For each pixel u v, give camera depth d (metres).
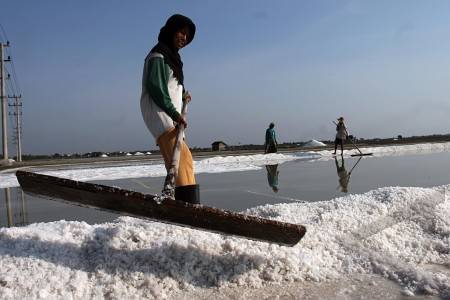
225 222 2.42
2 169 18.73
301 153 20.75
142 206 2.38
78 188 2.31
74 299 2.39
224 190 7.78
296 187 7.94
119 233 2.93
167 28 3.10
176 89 3.06
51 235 2.89
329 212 3.74
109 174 11.95
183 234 3.08
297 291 2.59
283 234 2.52
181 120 2.94
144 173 12.08
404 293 2.52
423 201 3.96
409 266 2.85
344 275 2.83
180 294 2.54
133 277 2.58
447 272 2.85
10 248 2.71
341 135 17.92
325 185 8.12
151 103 3.00
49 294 2.35
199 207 2.37
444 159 14.68
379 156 18.02
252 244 2.96
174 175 2.73
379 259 2.97
